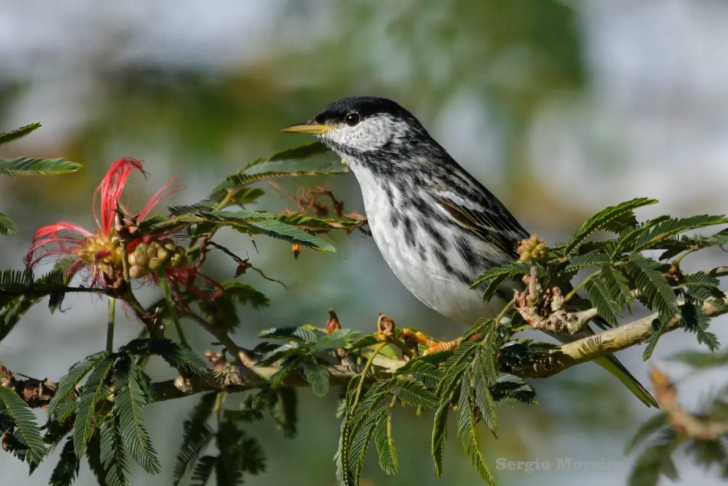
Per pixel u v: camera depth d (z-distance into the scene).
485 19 14.45
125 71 14.70
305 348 7.14
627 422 12.48
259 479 11.37
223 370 7.35
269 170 8.12
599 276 6.11
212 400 8.05
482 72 14.43
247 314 12.12
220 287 8.00
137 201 13.66
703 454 9.09
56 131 14.35
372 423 6.33
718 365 9.20
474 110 14.50
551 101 14.38
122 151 14.09
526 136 14.48
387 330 7.27
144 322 6.86
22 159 6.39
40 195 13.73
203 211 6.66
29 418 6.23
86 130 14.20
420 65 14.62
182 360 6.50
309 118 14.64
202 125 14.23
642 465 9.22
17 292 6.66
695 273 6.32
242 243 12.76
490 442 12.27
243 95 14.62
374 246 13.23
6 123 14.53
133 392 6.30
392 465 6.22
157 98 14.43
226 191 8.23
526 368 7.13
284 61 15.14
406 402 6.35
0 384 6.70
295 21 15.30
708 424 9.09
